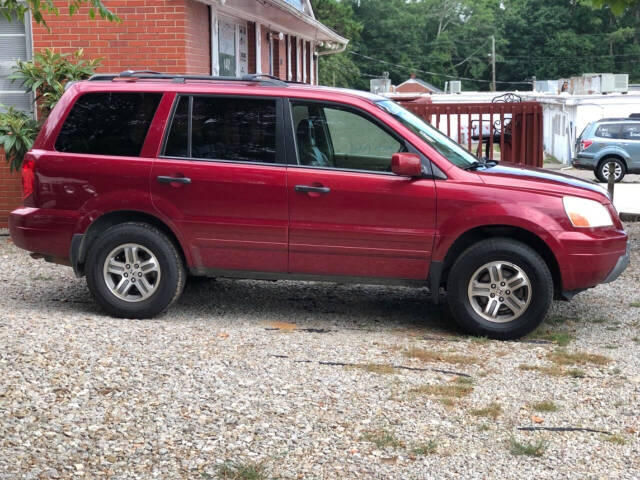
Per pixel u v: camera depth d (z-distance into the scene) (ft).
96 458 14.53
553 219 21.81
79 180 23.39
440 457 14.88
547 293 21.85
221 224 22.93
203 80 23.82
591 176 96.22
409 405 17.21
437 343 21.88
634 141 87.15
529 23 353.31
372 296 27.61
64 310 24.57
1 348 19.56
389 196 22.20
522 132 42.83
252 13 50.70
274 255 22.95
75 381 17.80
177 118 23.30
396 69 344.28
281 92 23.02
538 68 347.36
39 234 23.70
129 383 17.85
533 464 14.67
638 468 14.58
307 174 22.53
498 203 21.86
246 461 14.55
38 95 37.52
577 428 16.24
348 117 22.68
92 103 23.71
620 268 22.61
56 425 15.66
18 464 14.16
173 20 37.99
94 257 23.30
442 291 28.14
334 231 22.48
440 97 141.49
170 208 23.03
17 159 36.45
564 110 125.59
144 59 38.32
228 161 22.97
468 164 23.22
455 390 18.06
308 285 29.01
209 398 17.24
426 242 22.22
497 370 19.60
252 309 25.40
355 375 18.92
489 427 16.21
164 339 21.27
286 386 18.07
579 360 20.40
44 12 38.27
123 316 23.52
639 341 22.34
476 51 357.82
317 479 13.98
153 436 15.42
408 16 348.79
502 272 22.13
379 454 14.94
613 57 328.70
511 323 22.16
